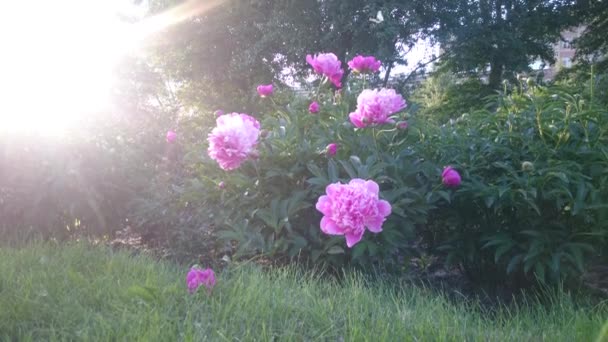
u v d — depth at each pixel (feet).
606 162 12.57
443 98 52.54
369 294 11.05
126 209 17.24
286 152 13.65
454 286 14.19
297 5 54.70
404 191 12.62
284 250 12.96
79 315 9.81
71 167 16.43
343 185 11.25
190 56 63.87
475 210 13.88
